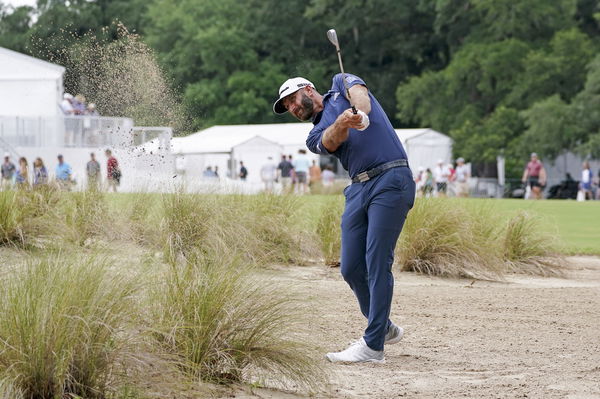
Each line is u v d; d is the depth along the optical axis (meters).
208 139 75.25
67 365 8.31
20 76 55.84
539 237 21.97
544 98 92.50
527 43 97.00
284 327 10.20
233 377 9.84
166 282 10.33
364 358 11.40
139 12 125.06
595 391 10.13
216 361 9.80
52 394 8.36
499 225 22.34
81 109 52.56
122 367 8.66
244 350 9.90
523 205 41.44
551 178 95.44
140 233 18.16
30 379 8.31
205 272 10.49
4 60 55.91
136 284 9.77
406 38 114.69
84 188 20.14
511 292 17.72
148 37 115.94
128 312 9.09
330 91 11.87
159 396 8.75
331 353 11.48
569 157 96.00
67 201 19.45
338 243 20.08
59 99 56.16
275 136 75.12
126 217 19.06
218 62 111.00
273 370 9.88
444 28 111.69
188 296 10.05
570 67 91.00
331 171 71.50
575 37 91.88
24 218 17.86
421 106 100.81
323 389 9.91
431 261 19.91
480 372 11.02
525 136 87.00
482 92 98.81
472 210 22.48
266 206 21.11
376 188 11.48
